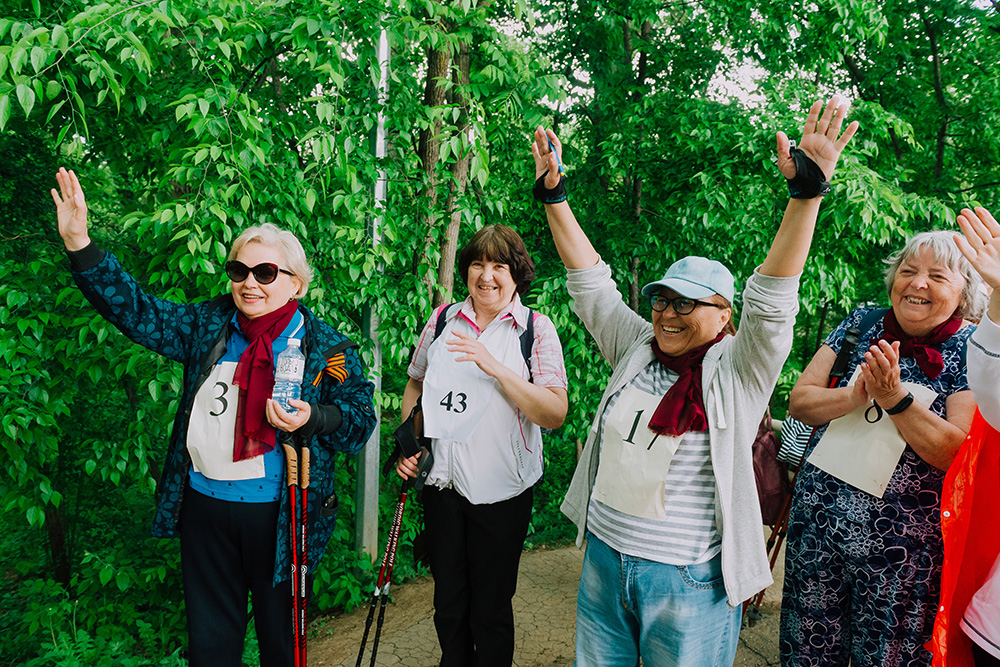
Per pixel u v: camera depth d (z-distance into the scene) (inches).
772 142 147.2
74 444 128.3
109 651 100.8
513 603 133.6
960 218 53.6
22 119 107.0
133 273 114.9
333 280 124.3
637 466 62.2
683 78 174.1
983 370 54.2
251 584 73.7
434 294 141.3
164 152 118.3
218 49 102.3
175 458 71.7
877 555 68.4
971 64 236.5
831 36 167.0
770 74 171.6
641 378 67.4
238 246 72.0
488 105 134.3
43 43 83.0
